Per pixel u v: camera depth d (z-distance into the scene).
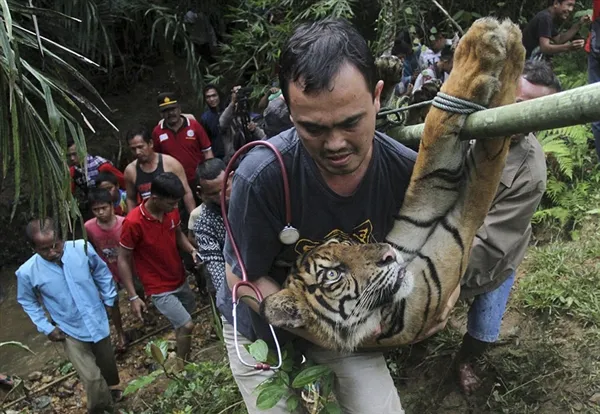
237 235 1.79
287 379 1.86
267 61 6.45
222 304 2.33
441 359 3.17
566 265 3.53
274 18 6.70
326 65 1.32
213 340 4.53
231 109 5.29
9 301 6.01
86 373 3.77
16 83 2.50
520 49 1.41
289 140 1.68
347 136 1.40
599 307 3.12
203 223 3.07
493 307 2.72
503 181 2.41
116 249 4.64
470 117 1.44
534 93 2.38
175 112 5.39
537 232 4.16
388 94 1.91
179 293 4.17
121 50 8.86
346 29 1.39
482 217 1.71
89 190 5.04
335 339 1.77
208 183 2.92
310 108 1.36
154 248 3.96
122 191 5.66
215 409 3.29
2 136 2.54
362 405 2.05
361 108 1.38
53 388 4.44
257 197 1.68
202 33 8.30
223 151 5.78
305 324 1.75
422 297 1.74
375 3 6.25
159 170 4.97
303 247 1.79
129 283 4.18
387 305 1.76
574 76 5.58
